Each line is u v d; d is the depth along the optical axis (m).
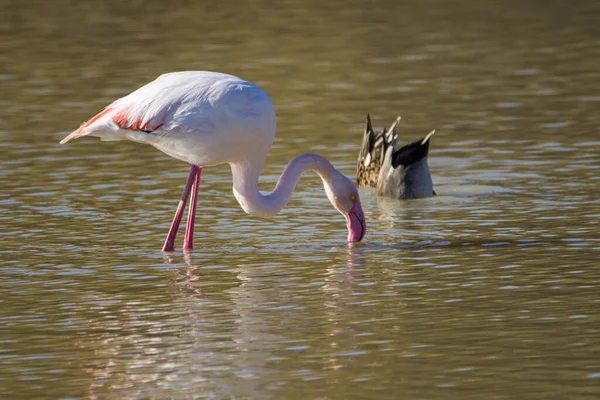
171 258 12.98
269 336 9.91
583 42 30.92
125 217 15.16
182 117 12.77
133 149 20.05
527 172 17.61
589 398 8.22
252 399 8.41
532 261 12.36
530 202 15.63
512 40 31.58
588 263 12.16
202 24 35.12
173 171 18.25
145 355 9.49
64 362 9.37
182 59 29.09
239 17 36.44
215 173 18.25
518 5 37.97
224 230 14.45
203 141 12.88
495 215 14.98
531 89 24.83
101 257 13.05
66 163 18.80
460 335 9.77
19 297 11.41
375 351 9.41
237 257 12.99
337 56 29.61
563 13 36.09
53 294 11.51
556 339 9.56
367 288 11.46
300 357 9.31
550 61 28.25
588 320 10.07
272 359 9.30
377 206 16.11
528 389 8.44
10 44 31.84
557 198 15.78
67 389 8.73
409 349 9.44
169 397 8.52
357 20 35.66
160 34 33.25
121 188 16.98
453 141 20.16
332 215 15.35
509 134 20.52
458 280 11.67
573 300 10.75
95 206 15.79
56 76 27.14
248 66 28.30
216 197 16.48
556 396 8.28
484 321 10.16
